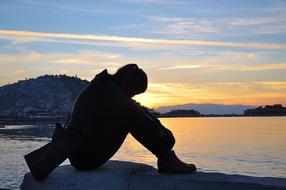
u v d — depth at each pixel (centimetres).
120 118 293
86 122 298
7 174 5419
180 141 14425
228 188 258
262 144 13712
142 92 318
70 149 295
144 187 288
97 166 306
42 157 294
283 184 248
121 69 314
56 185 289
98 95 297
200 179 269
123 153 8038
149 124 290
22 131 19025
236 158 8962
